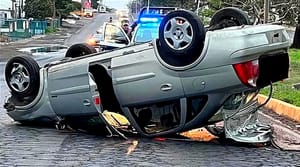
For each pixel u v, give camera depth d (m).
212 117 9.41
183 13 8.93
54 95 10.44
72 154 8.73
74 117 10.43
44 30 67.00
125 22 36.38
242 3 35.00
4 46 43.66
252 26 9.17
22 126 11.17
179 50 8.98
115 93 9.71
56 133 10.50
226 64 8.79
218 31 8.97
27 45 45.75
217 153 9.01
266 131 9.79
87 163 8.16
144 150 9.09
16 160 8.27
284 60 9.45
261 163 8.42
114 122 10.16
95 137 10.17
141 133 9.92
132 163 8.20
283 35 9.23
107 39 21.03
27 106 10.80
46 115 10.73
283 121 13.05
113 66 9.67
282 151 9.35
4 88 17.36
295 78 21.80
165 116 9.59
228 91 8.99
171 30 9.08
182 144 9.65
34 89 10.77
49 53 35.44
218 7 38.16
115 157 8.57
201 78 8.97
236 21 9.90
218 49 8.82
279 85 19.25
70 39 56.56
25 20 64.00
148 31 17.78
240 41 8.75
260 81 9.32
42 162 8.18
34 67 10.73
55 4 86.19
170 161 8.38
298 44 38.78
